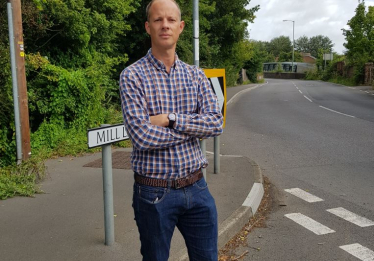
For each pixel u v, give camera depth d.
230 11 29.14
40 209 4.92
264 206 5.45
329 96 25.05
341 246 4.16
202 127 2.31
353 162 7.80
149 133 2.19
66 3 9.95
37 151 8.15
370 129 11.70
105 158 3.73
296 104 20.33
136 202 2.33
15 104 6.82
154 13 2.29
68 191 5.67
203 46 23.25
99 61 12.20
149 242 2.32
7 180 5.79
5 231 4.22
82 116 9.32
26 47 9.99
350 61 41.09
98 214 4.72
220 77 5.33
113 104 13.20
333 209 5.28
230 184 5.96
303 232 4.54
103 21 10.88
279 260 3.87
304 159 8.14
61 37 10.80
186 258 3.59
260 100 23.67
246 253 4.02
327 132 11.34
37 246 3.84
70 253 3.69
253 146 9.65
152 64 2.32
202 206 2.37
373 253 4.00
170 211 2.29
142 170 2.28
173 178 2.27
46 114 9.07
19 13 6.79
